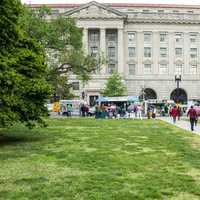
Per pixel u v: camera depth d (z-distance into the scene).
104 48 125.50
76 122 52.56
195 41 132.50
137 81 130.00
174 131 39.09
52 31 62.50
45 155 21.97
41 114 29.89
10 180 15.50
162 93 130.88
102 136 32.94
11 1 27.28
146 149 24.77
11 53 28.23
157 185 14.62
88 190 13.88
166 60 131.38
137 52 130.38
